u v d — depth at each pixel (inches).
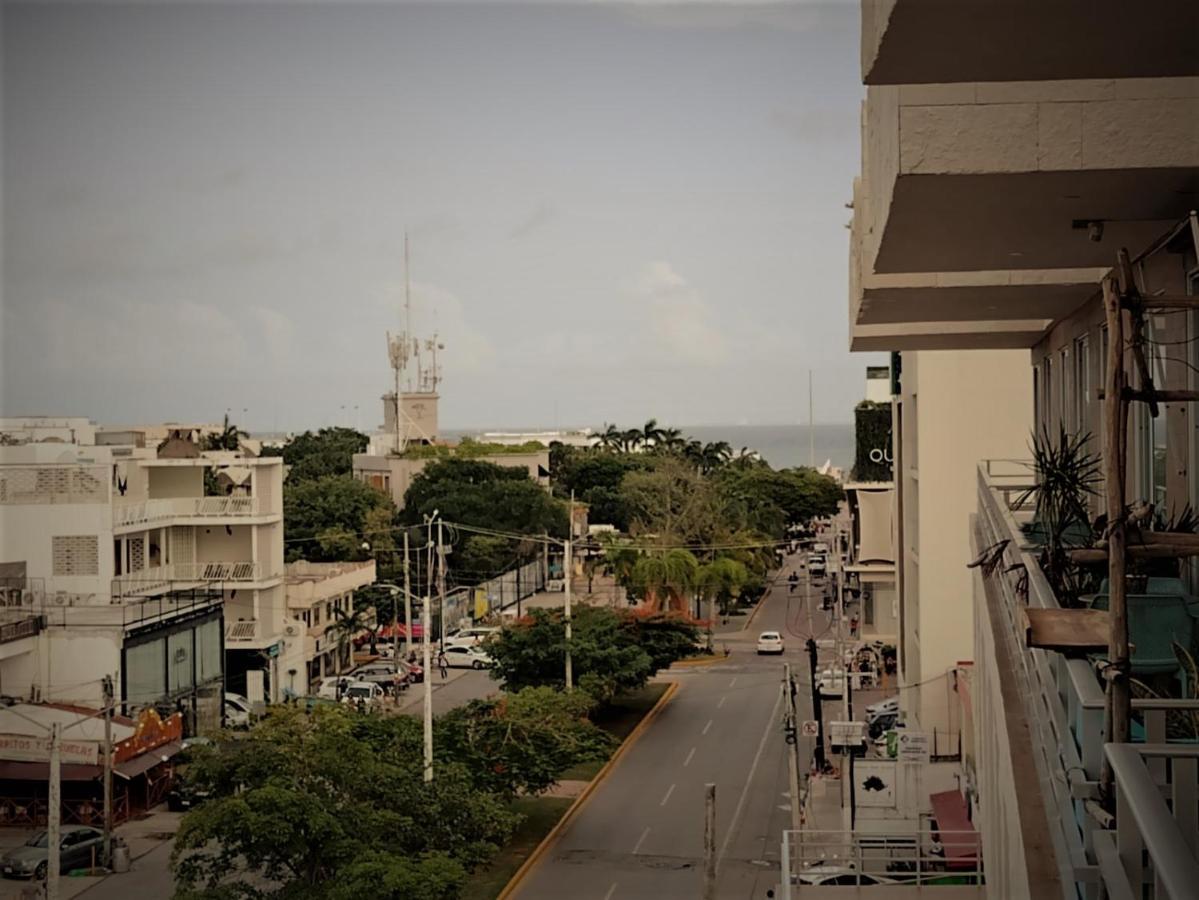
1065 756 237.5
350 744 1008.9
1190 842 178.4
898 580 1688.0
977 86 343.0
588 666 1846.7
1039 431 808.3
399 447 4092.0
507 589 3142.2
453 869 906.7
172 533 1979.6
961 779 1230.9
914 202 369.1
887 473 2114.9
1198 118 335.6
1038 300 612.1
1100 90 337.7
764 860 1224.2
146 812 1446.9
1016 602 355.3
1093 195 360.8
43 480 1684.3
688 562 2470.5
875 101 454.3
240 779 972.6
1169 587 361.1
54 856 1037.8
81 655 1526.8
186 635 1694.1
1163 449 446.6
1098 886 191.8
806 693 2140.7
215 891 895.7
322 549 2928.2
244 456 2133.4
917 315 673.0
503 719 1347.2
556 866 1216.8
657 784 1556.3
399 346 4210.1
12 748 1386.6
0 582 1660.9
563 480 4333.2
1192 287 409.7
